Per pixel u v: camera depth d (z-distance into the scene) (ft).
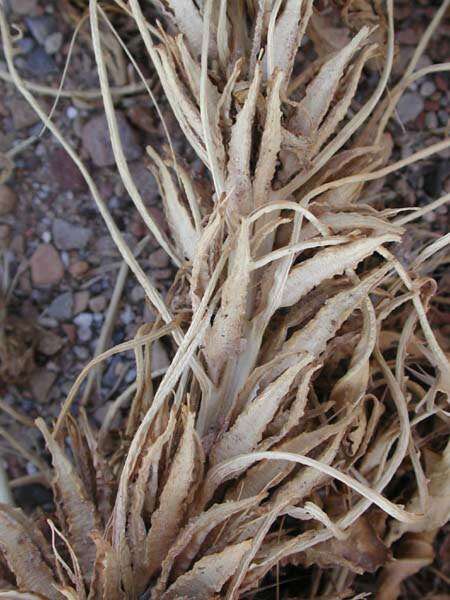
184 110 0.55
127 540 0.54
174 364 0.51
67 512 0.54
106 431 0.66
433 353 0.58
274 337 0.57
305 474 0.53
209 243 0.51
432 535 0.65
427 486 0.63
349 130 0.58
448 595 0.67
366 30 0.54
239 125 0.52
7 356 0.72
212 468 0.53
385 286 0.67
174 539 0.54
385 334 0.65
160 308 0.56
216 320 0.54
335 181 0.55
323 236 0.51
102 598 0.52
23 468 0.73
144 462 0.51
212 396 0.56
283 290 0.53
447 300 0.71
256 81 0.50
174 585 0.52
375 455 0.61
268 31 0.52
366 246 0.51
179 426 0.55
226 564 0.49
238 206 0.55
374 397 0.59
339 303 0.53
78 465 0.58
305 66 0.73
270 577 0.64
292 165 0.57
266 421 0.52
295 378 0.54
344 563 0.58
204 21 0.51
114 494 0.58
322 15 0.70
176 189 0.58
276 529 0.61
